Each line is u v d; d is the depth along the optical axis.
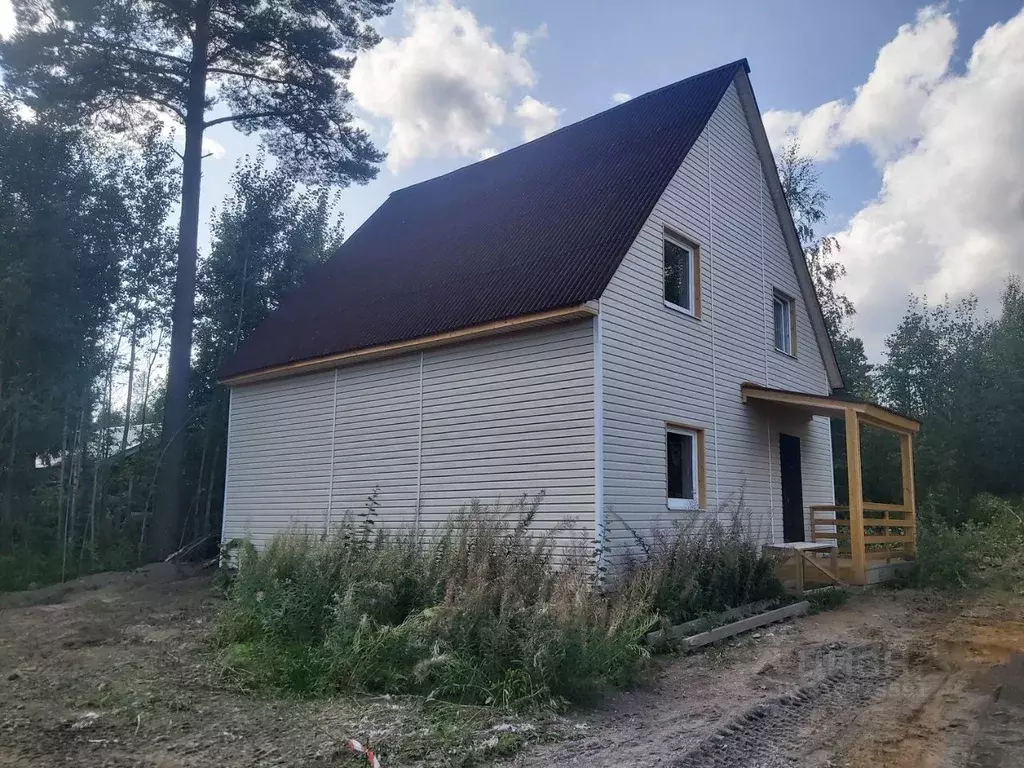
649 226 10.95
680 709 5.81
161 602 11.69
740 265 13.45
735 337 12.92
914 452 25.97
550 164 14.16
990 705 5.73
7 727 5.46
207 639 8.33
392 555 8.48
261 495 14.12
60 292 15.42
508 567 7.74
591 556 9.10
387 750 4.88
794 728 5.32
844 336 29.02
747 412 12.94
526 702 5.83
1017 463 25.66
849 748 4.87
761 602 9.77
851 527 11.88
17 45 15.32
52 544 15.77
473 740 5.05
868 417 12.67
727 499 11.66
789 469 14.28
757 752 4.83
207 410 17.75
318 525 12.75
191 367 18.47
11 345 14.83
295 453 13.55
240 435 14.88
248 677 6.71
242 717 5.67
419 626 6.71
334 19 17.97
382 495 11.83
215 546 16.73
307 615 7.62
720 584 9.41
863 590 11.54
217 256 18.89
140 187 17.66
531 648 6.05
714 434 11.89
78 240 15.77
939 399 28.42
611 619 7.11
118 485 16.97
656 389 10.59
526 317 9.77
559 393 9.79
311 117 18.52
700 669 7.11
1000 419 25.88
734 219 13.45
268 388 14.41
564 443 9.65
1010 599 10.70
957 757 4.66
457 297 11.37
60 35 15.57
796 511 14.24
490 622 6.58
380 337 11.76
